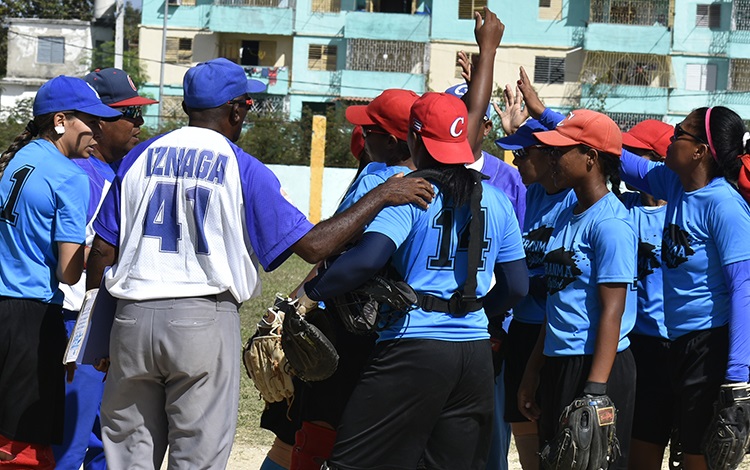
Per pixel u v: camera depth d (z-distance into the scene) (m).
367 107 9.96
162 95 94.19
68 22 107.12
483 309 9.09
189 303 8.65
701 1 94.81
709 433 9.59
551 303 9.52
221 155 8.81
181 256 8.69
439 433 8.66
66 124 10.53
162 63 93.69
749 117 95.50
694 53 95.25
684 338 10.03
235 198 8.75
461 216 8.61
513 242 9.05
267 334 9.39
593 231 9.21
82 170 10.38
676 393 10.20
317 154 66.12
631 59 95.38
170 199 8.73
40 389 10.23
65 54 107.25
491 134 74.19
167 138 8.93
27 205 10.11
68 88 10.53
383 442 8.48
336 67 97.19
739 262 9.59
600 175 9.39
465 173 8.65
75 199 10.14
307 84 96.88
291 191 71.19
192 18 97.81
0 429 10.16
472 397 8.66
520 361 10.88
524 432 11.33
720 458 9.48
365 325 8.41
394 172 9.48
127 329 8.70
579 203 9.54
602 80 94.19
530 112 10.86
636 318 10.55
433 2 95.38
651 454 10.70
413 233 8.52
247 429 15.54
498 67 96.56
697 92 95.81
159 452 9.05
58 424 10.48
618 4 94.75
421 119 8.75
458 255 8.56
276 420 10.55
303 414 9.88
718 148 9.75
